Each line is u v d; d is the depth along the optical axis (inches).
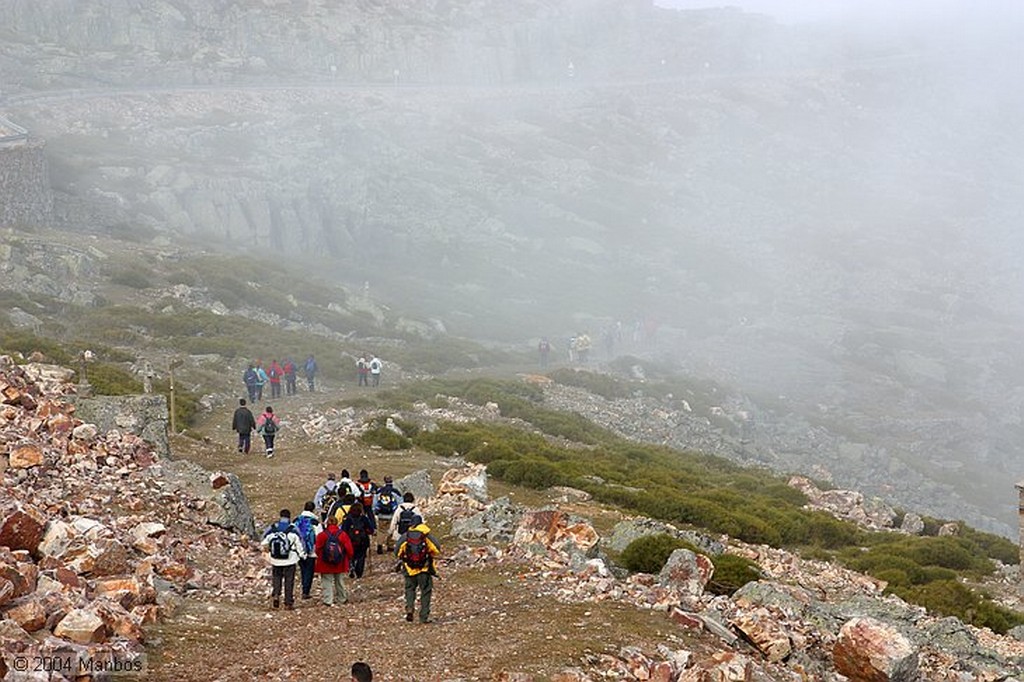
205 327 2544.3
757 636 754.2
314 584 847.7
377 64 7372.1
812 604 941.2
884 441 3683.6
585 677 606.2
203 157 4744.1
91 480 970.7
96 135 4687.5
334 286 3710.6
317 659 624.4
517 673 597.0
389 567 917.2
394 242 4872.0
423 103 6894.7
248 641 658.8
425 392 2273.6
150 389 1596.9
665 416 2773.1
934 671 852.6
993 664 916.6
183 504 979.3
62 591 617.9
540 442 1836.9
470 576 853.8
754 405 3528.5
